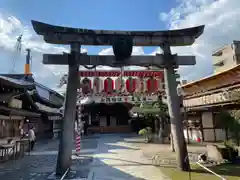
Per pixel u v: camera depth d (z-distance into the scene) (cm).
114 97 1258
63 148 966
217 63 5275
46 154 1587
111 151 1648
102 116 3903
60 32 1002
